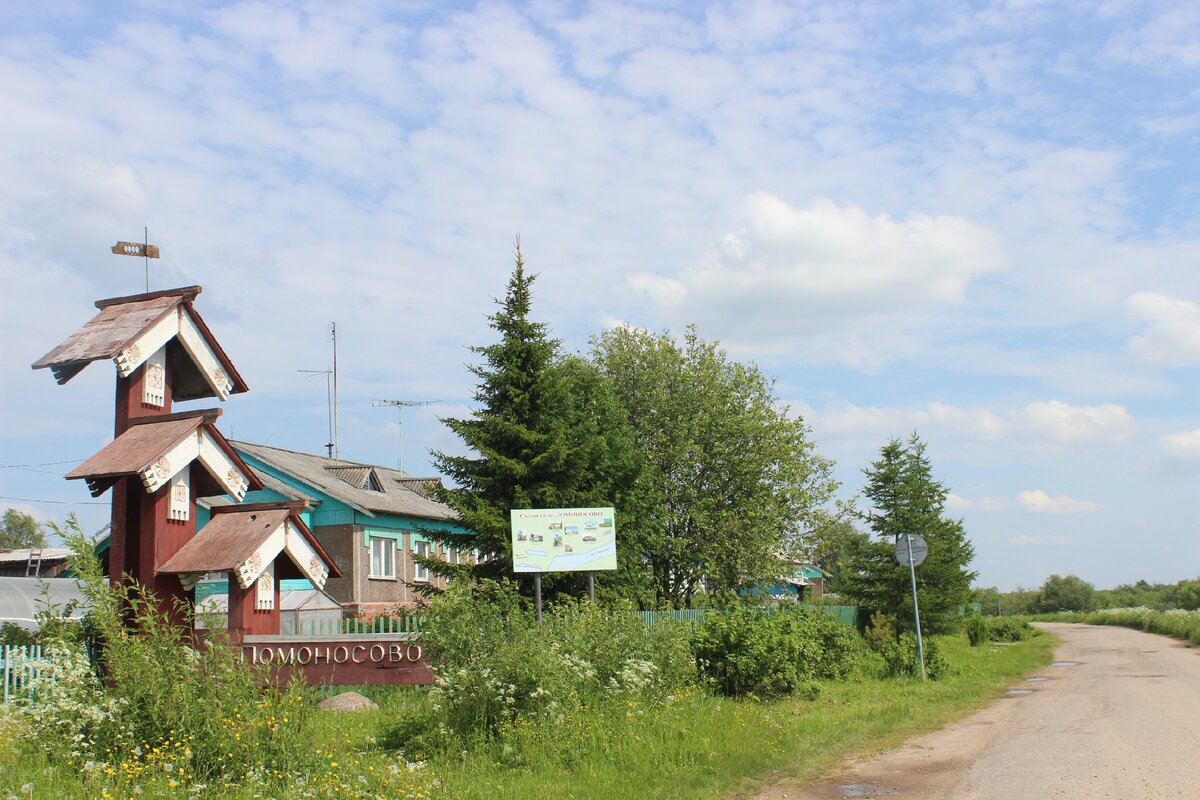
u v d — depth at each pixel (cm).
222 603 2256
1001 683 2195
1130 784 920
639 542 2708
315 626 2419
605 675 1280
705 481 3528
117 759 835
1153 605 9256
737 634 1630
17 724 895
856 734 1282
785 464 3538
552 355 2236
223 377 1644
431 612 1195
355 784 820
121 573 1454
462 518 2123
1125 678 2228
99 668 1064
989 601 10006
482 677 1084
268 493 3278
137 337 1474
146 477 1391
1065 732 1309
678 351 3662
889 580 3478
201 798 760
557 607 1541
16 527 7738
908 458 3594
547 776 937
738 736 1123
